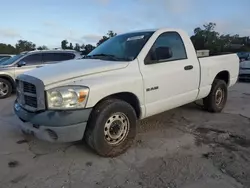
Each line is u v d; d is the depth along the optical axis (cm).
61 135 329
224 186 297
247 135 452
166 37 458
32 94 352
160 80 422
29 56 971
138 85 391
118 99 376
